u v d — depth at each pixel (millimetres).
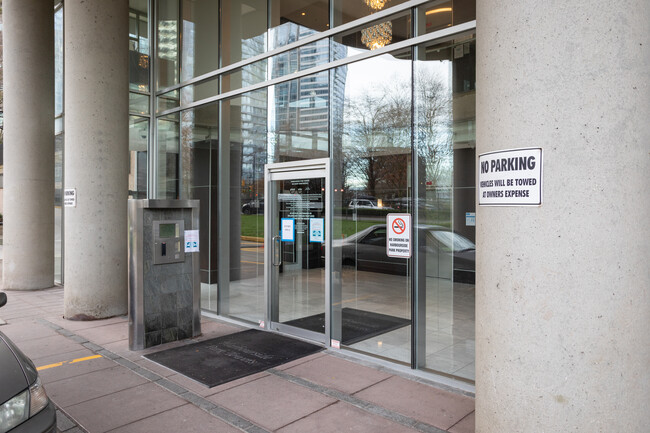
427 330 5152
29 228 10070
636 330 2490
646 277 2492
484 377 2947
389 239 5477
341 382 4762
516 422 2744
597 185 2484
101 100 7395
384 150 5574
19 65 9898
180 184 8797
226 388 4609
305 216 6426
